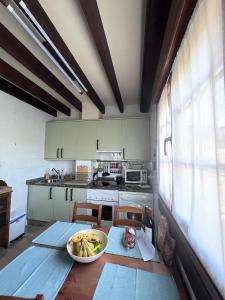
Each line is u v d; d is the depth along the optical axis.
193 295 0.81
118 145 3.08
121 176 3.20
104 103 3.30
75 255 0.95
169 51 1.15
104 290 0.76
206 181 0.73
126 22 1.28
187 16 0.88
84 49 1.61
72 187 2.90
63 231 1.34
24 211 2.86
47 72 2.01
